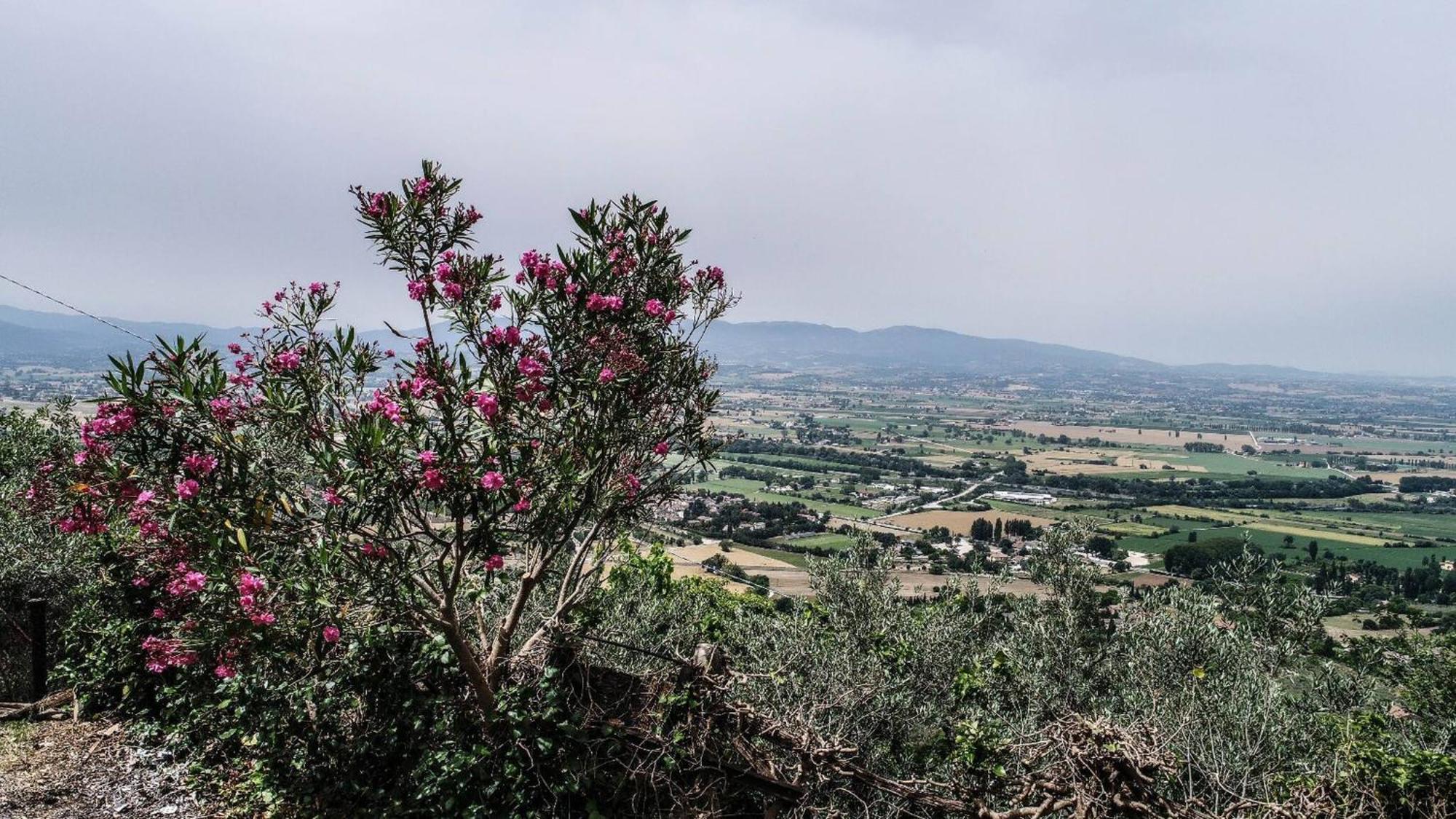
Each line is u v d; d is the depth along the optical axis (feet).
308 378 14.65
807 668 22.20
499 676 15.96
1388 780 15.29
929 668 26.43
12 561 21.85
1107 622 32.63
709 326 17.61
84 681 20.17
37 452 26.94
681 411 17.24
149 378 13.11
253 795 16.63
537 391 14.38
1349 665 29.40
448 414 13.71
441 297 14.44
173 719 18.93
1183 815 13.73
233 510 13.21
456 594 16.74
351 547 13.98
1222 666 26.32
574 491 14.55
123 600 20.03
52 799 16.03
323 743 15.57
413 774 14.94
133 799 16.35
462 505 13.92
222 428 13.43
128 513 13.91
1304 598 28.66
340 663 15.30
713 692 14.58
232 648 13.80
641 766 14.38
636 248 16.16
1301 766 19.58
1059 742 14.01
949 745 22.99
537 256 15.08
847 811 16.29
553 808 14.42
